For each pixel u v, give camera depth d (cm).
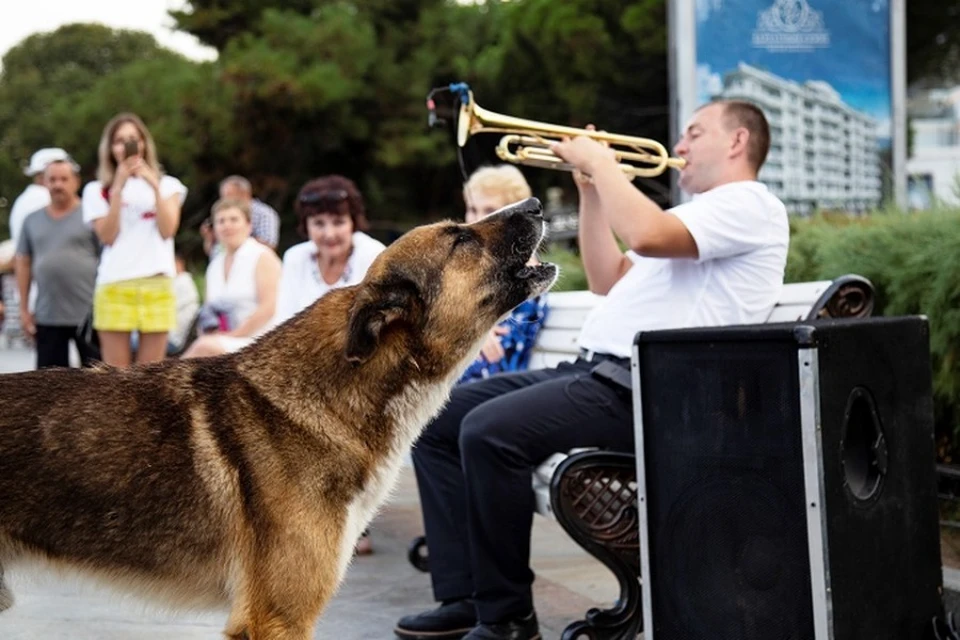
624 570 402
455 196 2441
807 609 322
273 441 327
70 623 469
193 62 2722
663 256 416
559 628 459
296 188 2402
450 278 351
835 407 319
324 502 328
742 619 336
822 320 336
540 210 371
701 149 448
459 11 2502
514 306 366
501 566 416
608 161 426
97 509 325
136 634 456
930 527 362
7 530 324
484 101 2036
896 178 917
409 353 343
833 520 317
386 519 684
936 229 526
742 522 334
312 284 588
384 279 340
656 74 1853
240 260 766
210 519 326
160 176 793
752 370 329
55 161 844
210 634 457
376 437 339
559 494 393
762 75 897
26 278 880
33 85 4266
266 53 2306
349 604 504
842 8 905
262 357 341
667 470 353
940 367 521
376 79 2380
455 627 453
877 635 335
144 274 779
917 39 1559
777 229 431
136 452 326
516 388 464
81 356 869
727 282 427
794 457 322
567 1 1917
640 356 355
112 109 2528
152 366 344
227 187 1043
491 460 410
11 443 322
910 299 527
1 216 3588
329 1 2609
